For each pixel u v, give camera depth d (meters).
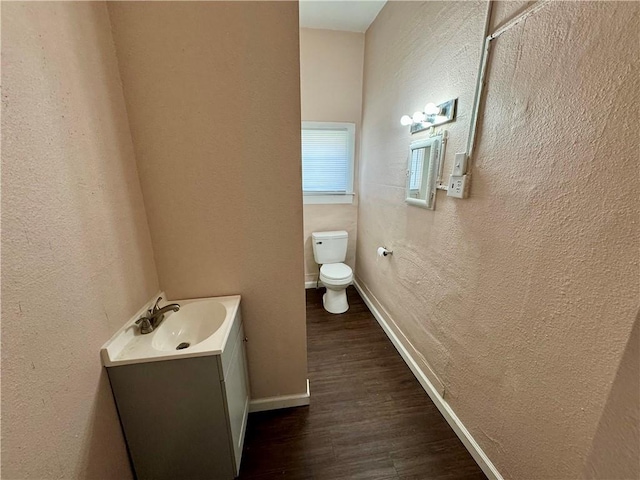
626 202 0.63
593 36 0.68
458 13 1.24
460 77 1.25
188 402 0.98
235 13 0.98
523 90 0.90
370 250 2.63
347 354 1.99
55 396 0.69
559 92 0.78
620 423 0.52
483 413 1.18
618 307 0.67
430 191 1.48
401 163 1.90
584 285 0.74
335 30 2.47
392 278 2.12
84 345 0.79
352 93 2.65
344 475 1.17
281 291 1.33
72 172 0.76
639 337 0.48
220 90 1.04
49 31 0.69
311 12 2.19
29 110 0.63
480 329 1.17
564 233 0.79
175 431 1.01
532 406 0.94
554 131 0.80
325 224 2.98
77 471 0.76
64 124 0.74
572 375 0.80
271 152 1.14
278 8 0.99
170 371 0.94
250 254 1.25
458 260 1.30
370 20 2.31
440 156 1.40
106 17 0.92
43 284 0.66
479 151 1.12
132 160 1.05
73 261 0.76
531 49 0.86
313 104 2.61
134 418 0.97
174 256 1.21
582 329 0.76
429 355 1.60
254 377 1.45
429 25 1.49
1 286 0.56
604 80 0.66
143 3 0.93
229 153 1.12
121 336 0.95
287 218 1.23
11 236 0.59
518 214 0.94
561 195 0.79
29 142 0.63
